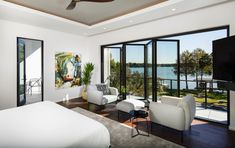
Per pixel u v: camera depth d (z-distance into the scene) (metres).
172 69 4.09
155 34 3.94
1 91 3.82
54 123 1.69
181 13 3.44
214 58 2.70
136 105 3.33
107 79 5.49
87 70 5.43
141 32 4.24
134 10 3.55
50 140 1.36
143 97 4.70
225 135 2.61
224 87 2.32
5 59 3.87
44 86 4.70
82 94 5.38
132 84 4.91
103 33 5.32
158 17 3.68
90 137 1.48
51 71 4.86
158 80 4.16
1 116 1.90
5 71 3.88
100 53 5.56
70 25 4.32
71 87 5.42
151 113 2.77
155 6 3.16
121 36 4.76
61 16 3.91
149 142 2.36
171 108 2.47
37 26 4.41
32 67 5.91
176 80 4.05
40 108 2.23
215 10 2.96
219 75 2.56
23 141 1.34
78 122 1.73
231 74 2.29
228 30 2.84
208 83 4.10
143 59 4.71
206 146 2.26
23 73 4.55
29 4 3.17
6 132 1.49
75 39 5.50
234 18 2.74
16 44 4.04
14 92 4.06
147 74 4.61
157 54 4.12
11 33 3.94
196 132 2.73
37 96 5.70
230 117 2.82
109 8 3.44
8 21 3.88
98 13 3.74
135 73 4.84
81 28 4.66
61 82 5.12
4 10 3.16
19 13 3.34
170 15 3.55
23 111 2.09
